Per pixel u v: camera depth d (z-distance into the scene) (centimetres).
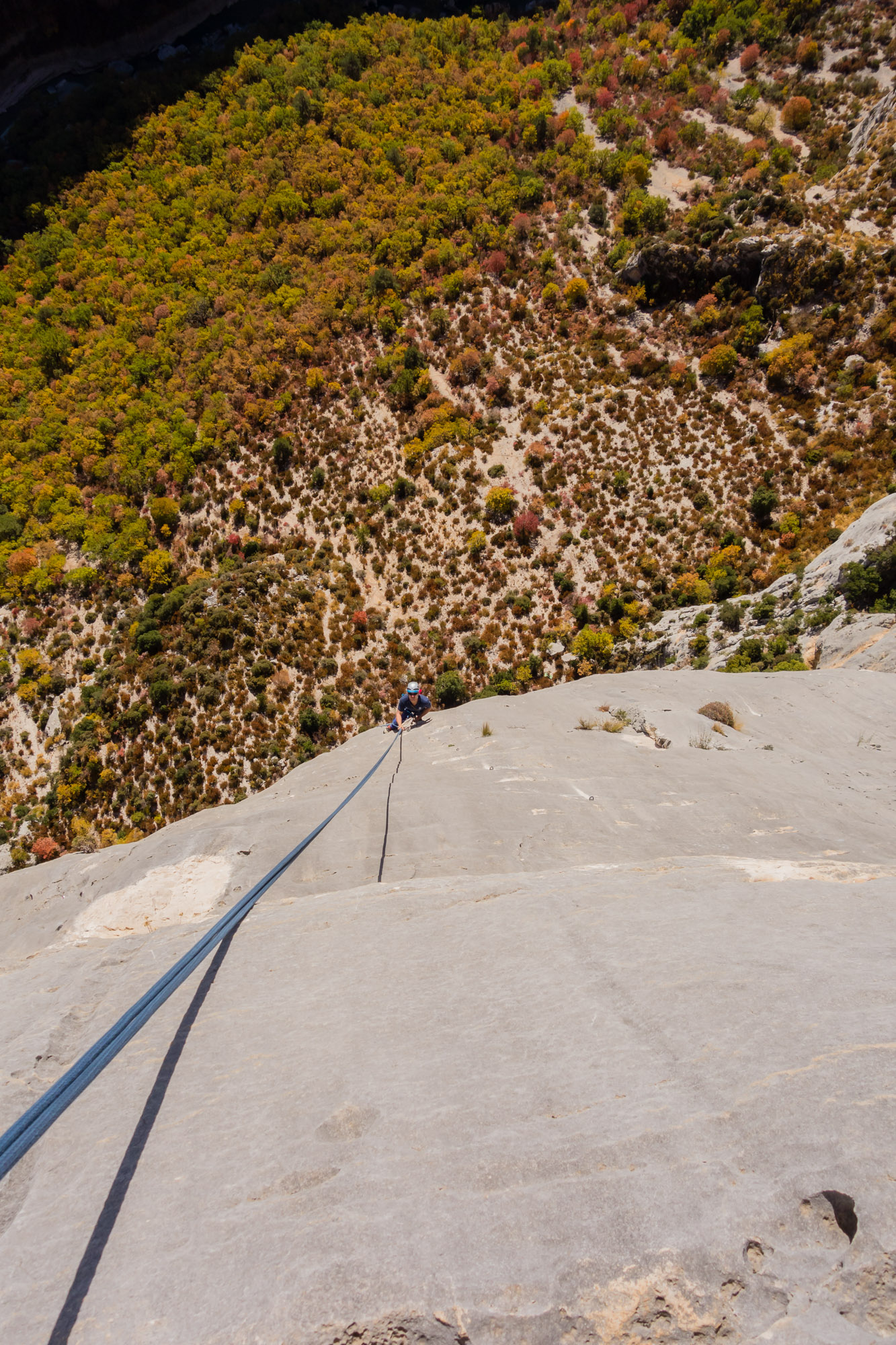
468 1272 152
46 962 420
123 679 3634
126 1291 160
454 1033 256
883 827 675
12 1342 149
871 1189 159
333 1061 246
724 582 3572
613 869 501
